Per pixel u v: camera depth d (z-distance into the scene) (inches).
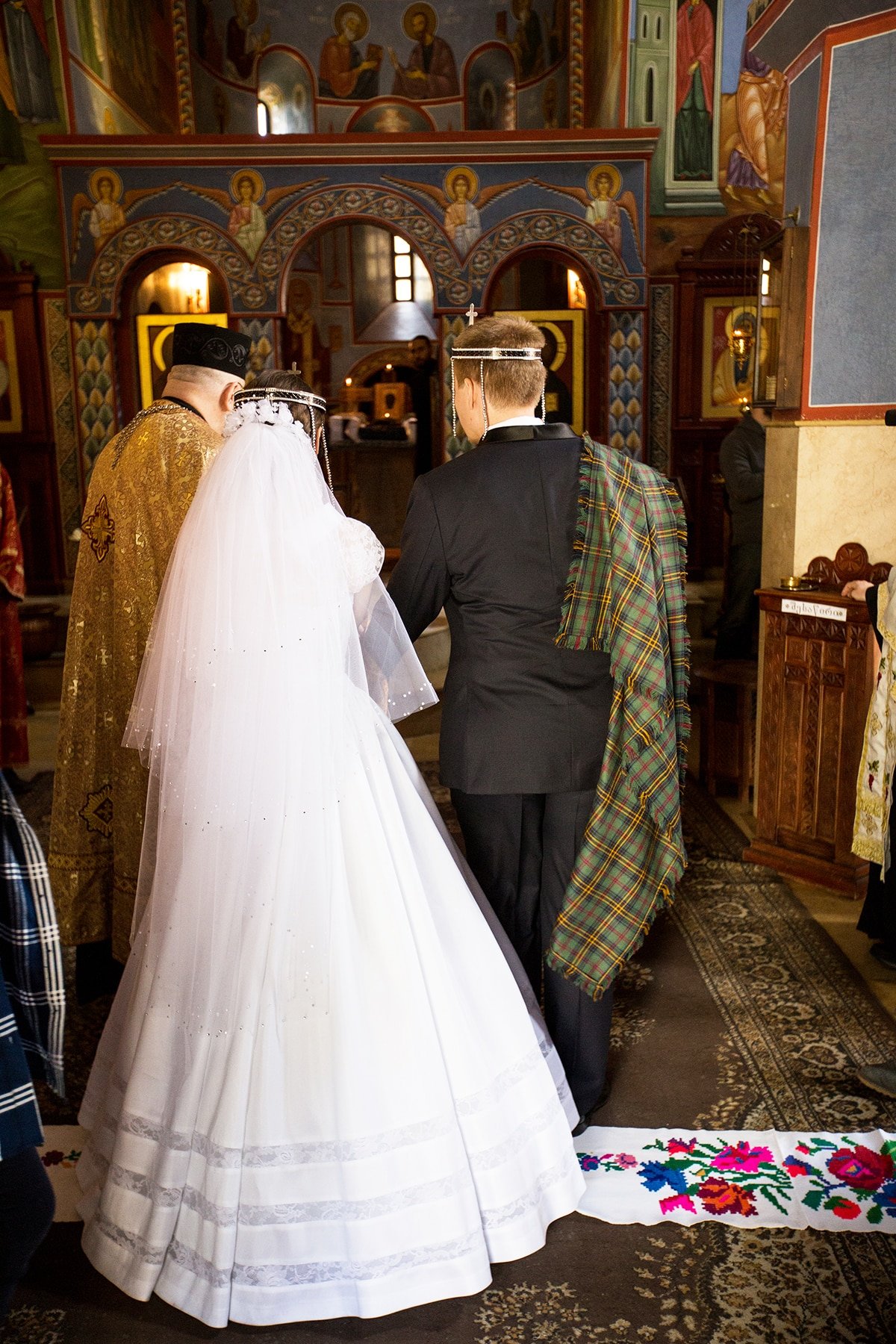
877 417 145.0
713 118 380.5
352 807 73.6
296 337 692.7
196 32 550.9
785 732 149.5
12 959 57.5
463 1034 75.7
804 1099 97.7
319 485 76.4
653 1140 91.6
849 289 143.9
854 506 150.7
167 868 74.9
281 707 70.1
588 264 360.2
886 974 122.0
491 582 81.9
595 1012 89.5
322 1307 70.9
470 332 82.7
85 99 377.7
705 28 374.0
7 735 182.4
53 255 368.8
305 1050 69.6
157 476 99.9
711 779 189.9
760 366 162.9
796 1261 77.0
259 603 70.5
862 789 122.4
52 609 284.4
